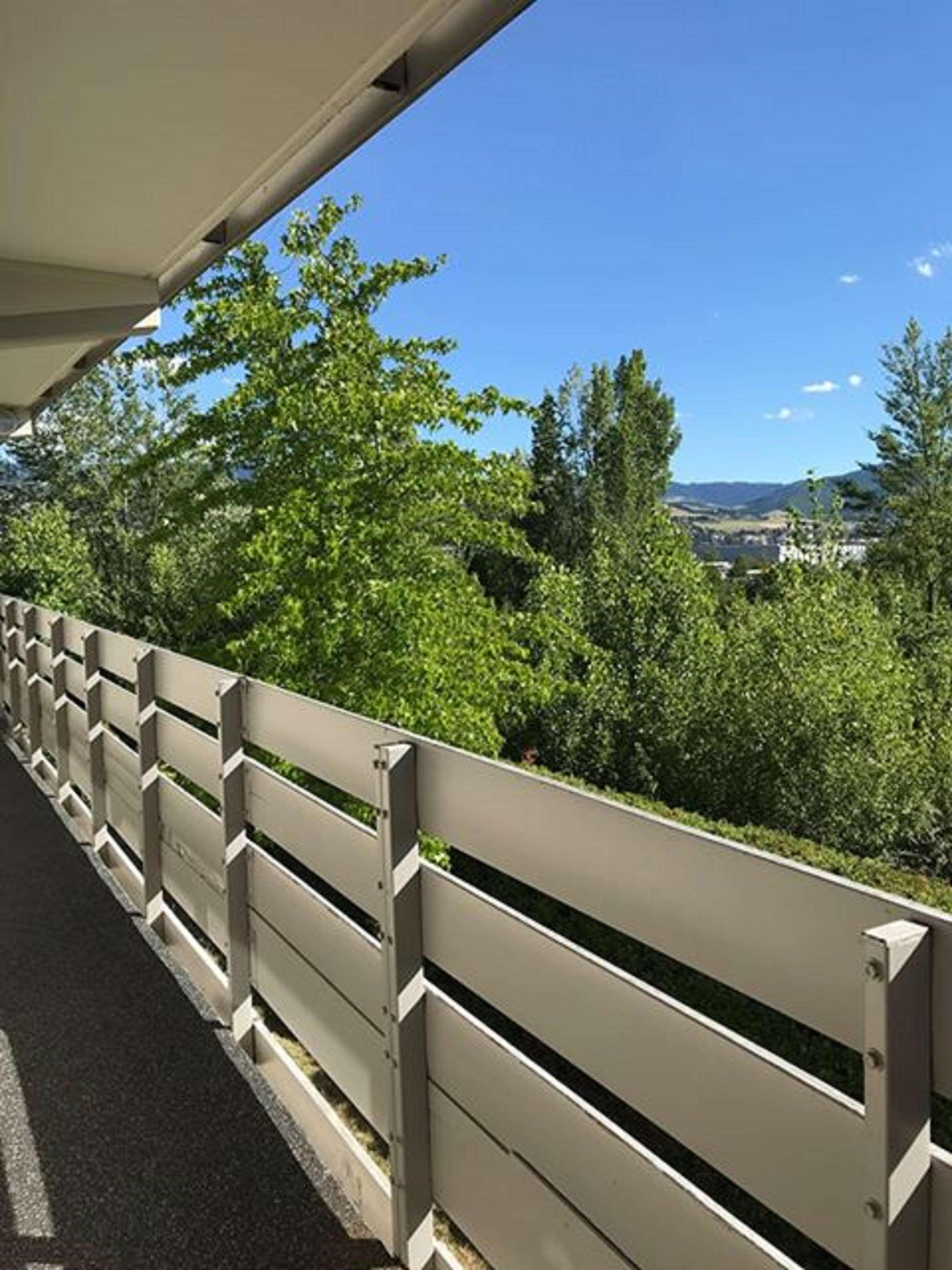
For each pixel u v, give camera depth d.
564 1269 1.15
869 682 7.74
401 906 1.45
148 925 3.02
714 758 8.36
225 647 5.80
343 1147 1.77
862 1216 0.76
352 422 5.79
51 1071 2.21
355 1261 1.58
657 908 1.00
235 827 2.22
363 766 1.58
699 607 9.75
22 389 6.24
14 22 1.90
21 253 3.46
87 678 3.72
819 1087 0.81
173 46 2.00
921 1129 0.75
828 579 9.58
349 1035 1.68
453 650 5.84
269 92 2.23
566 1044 1.14
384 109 2.31
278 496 5.91
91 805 3.86
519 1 1.87
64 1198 1.77
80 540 11.45
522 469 6.21
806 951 0.83
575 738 9.21
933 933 0.74
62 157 2.60
